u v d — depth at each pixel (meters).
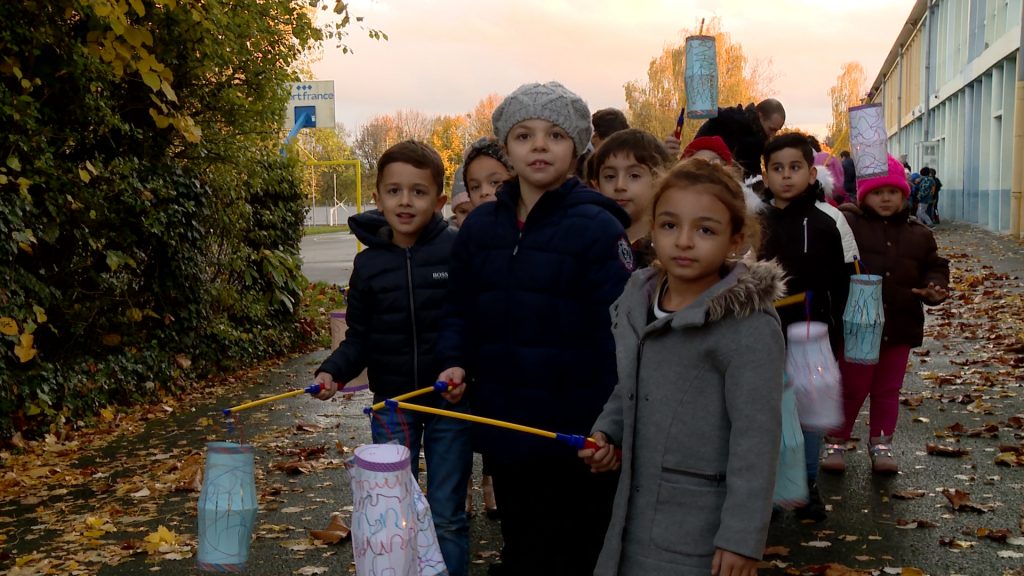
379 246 4.14
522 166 3.28
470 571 4.53
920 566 4.37
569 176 3.52
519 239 3.28
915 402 7.66
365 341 4.14
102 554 4.84
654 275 2.83
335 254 31.14
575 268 3.19
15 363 7.13
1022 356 9.45
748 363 2.54
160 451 7.01
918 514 5.07
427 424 4.09
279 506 5.60
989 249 22.14
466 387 3.57
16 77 7.11
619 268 3.18
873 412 5.86
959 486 5.53
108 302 8.28
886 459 5.79
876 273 5.79
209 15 8.47
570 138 3.30
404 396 3.29
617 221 3.26
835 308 5.16
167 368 8.92
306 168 15.66
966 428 6.84
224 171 9.95
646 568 2.64
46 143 7.22
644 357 2.72
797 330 4.11
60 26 7.16
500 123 3.36
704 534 2.58
